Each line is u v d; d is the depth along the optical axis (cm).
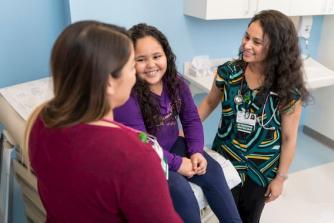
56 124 70
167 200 76
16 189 190
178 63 248
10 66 199
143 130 130
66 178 71
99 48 67
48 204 82
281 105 147
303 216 228
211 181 139
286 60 141
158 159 76
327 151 308
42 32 202
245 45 143
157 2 222
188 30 242
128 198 71
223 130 168
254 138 158
